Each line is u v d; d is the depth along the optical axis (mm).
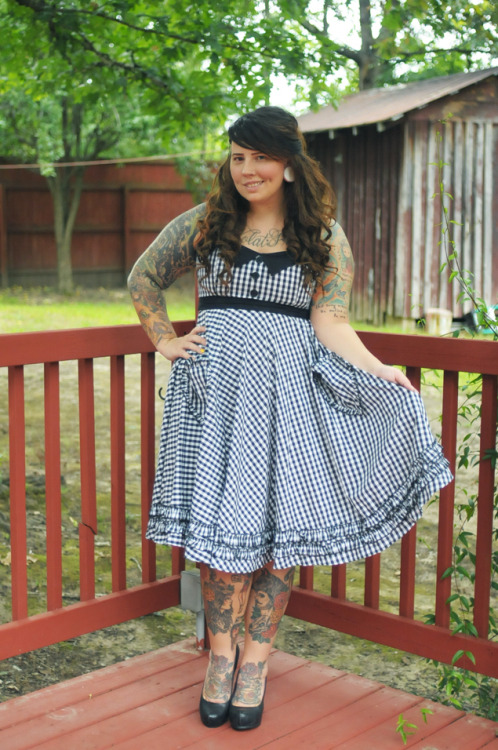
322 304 2287
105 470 5566
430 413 6836
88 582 2602
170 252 2334
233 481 2098
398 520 2154
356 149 11281
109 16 5625
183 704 2410
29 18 5637
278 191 2205
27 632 2428
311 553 2137
